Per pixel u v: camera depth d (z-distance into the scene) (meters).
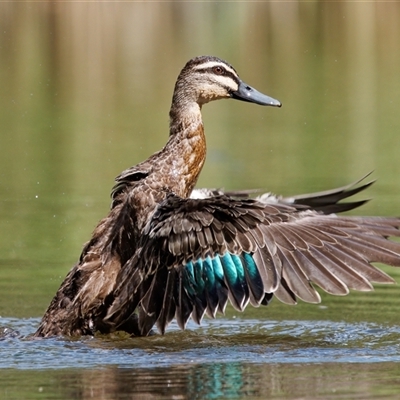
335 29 35.69
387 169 20.16
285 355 9.97
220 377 8.93
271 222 10.02
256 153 21.58
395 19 35.44
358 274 9.54
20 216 17.11
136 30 32.72
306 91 27.84
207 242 10.13
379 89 28.08
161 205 10.49
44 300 12.88
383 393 8.29
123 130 23.47
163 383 8.71
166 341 10.73
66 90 27.48
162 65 29.94
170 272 10.41
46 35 32.09
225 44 32.81
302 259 9.76
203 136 12.32
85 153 21.39
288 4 35.25
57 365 9.47
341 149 21.95
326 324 11.66
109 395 8.31
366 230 9.98
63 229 16.41
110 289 11.00
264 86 28.05
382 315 12.12
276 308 12.61
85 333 10.98
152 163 11.82
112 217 11.38
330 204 12.38
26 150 21.70
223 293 10.14
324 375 8.99
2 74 29.00
